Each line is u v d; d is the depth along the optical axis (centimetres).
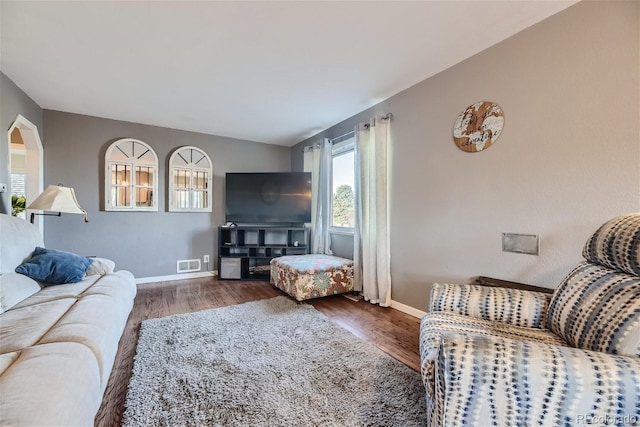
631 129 142
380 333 219
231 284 370
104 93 276
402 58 216
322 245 389
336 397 140
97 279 207
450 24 177
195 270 405
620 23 145
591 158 155
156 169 375
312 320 242
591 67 155
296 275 290
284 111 327
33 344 109
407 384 151
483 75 205
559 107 167
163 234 382
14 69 229
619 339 88
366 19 171
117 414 126
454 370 83
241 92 275
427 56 213
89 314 139
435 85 240
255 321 238
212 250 418
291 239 420
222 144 429
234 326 227
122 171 353
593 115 154
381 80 251
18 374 84
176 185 389
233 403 134
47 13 164
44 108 313
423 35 188
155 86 262
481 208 208
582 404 74
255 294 325
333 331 220
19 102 260
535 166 178
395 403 136
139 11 164
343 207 375
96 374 105
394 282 281
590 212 156
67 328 121
